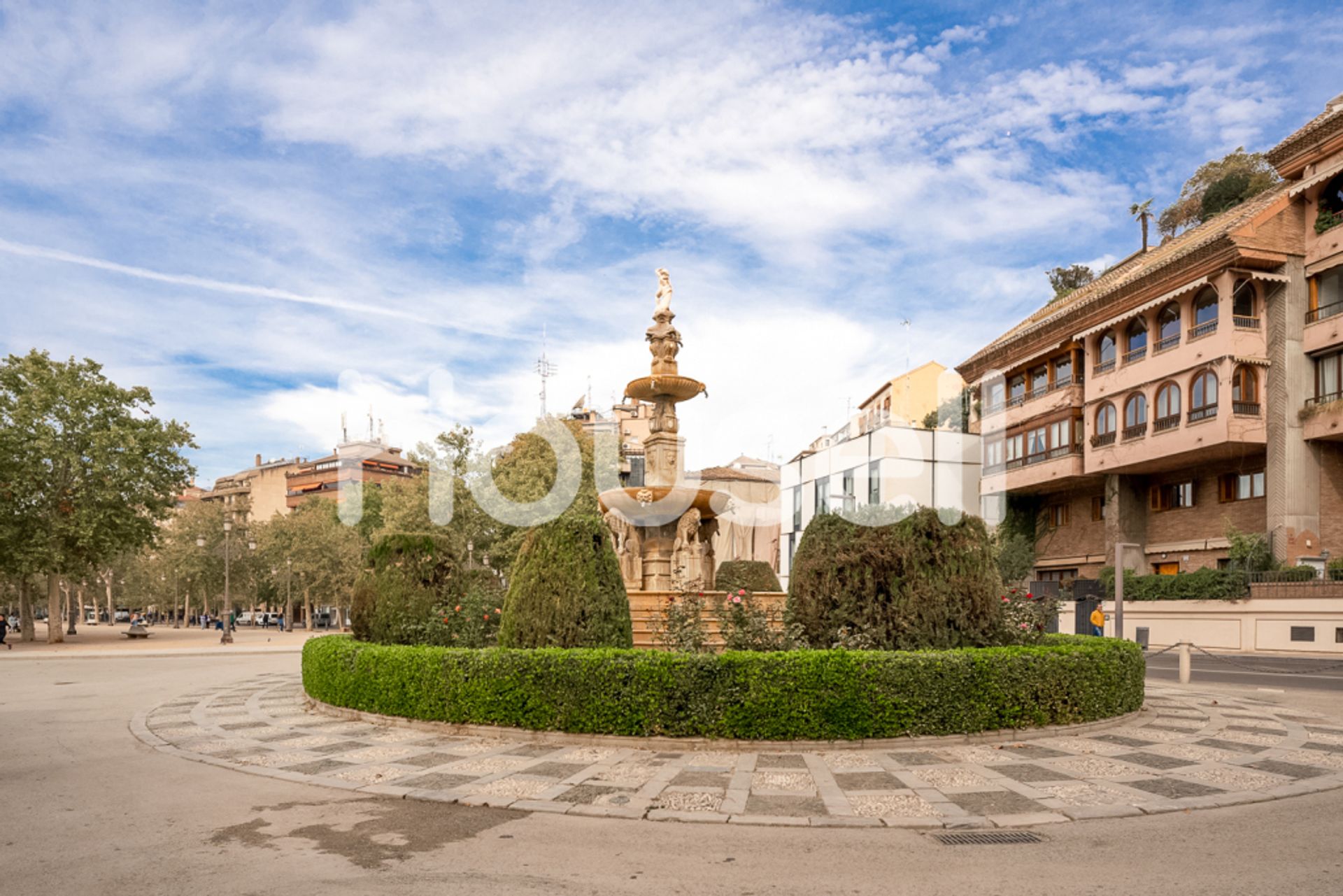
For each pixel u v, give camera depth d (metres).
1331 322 24.97
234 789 7.22
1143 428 29.38
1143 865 5.19
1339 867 5.13
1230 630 25.27
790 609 10.70
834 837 5.80
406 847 5.58
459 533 33.94
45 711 12.57
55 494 36.16
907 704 8.71
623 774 7.54
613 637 9.94
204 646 33.75
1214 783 7.25
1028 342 36.00
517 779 7.36
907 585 10.24
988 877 4.98
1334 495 25.56
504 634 10.17
